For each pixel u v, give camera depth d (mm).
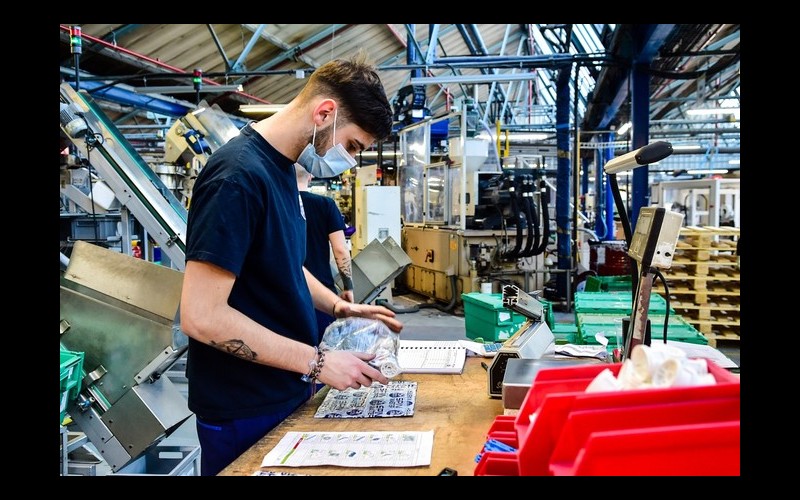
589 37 8242
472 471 1043
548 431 716
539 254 5840
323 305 1716
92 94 5859
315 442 1180
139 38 5891
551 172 6426
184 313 1119
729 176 9859
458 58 6242
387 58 8945
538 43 10414
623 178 11195
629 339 1194
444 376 1694
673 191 8164
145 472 2260
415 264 7207
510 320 2627
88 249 1865
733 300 4734
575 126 6523
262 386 1289
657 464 645
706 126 13109
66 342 1793
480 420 1321
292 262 1316
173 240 2738
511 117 13484
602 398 694
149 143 9547
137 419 1757
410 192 7473
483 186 6590
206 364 1279
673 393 680
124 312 1761
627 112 9164
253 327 1175
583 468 641
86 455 2221
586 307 2775
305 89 1303
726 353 4523
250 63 7449
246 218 1147
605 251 7277
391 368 1497
